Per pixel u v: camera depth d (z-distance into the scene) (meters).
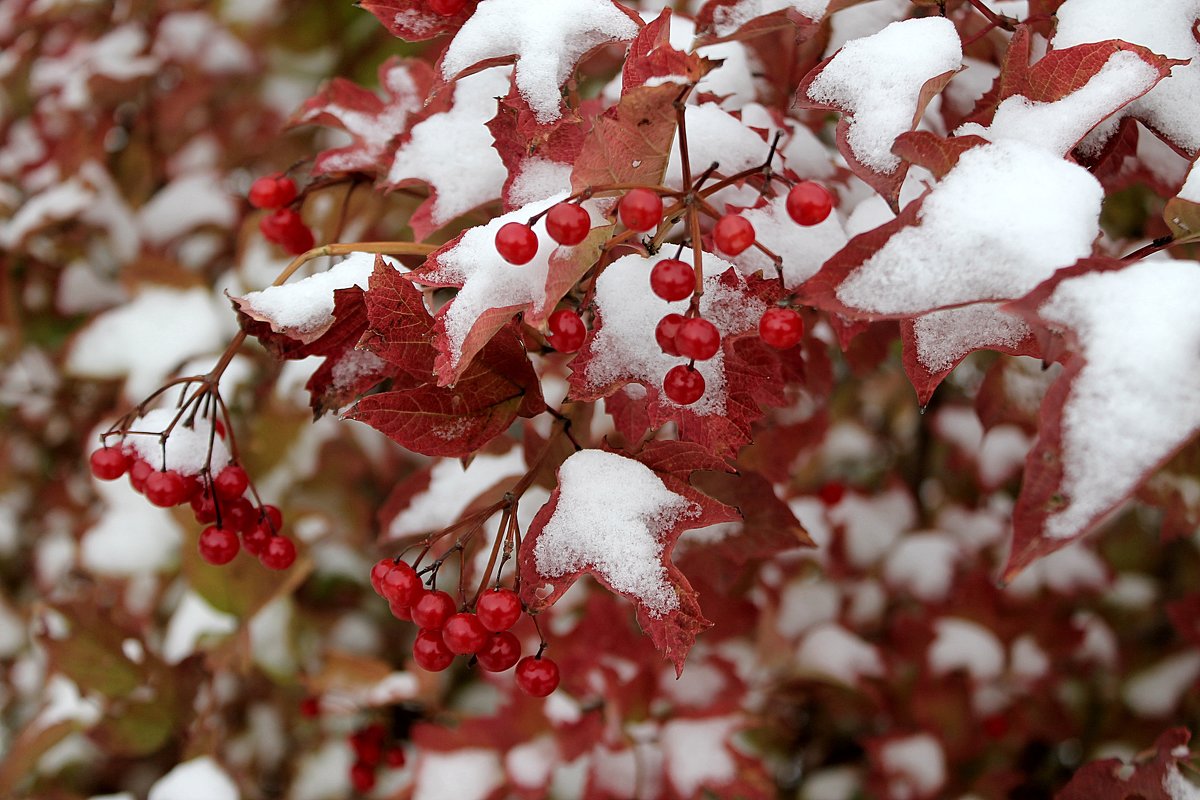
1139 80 0.47
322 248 0.52
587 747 0.62
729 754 0.61
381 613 0.77
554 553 0.48
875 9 0.54
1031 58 0.51
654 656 0.62
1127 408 0.43
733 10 0.52
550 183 0.50
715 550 0.54
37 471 0.83
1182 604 0.64
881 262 0.45
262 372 0.68
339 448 0.70
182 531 0.64
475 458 0.58
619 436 0.56
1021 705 0.67
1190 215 0.47
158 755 0.68
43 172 0.79
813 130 0.57
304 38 0.77
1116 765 0.55
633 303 0.48
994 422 0.57
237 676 0.70
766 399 0.49
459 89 0.53
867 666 0.67
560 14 0.49
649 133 0.46
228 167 0.79
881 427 0.83
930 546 0.72
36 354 0.79
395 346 0.49
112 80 0.75
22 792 0.69
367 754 0.67
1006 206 0.45
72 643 0.65
